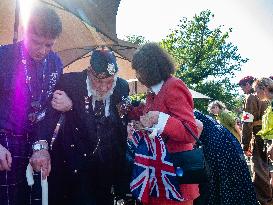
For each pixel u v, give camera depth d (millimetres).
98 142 2828
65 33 4488
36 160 2707
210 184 3178
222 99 51188
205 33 49000
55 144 2889
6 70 2760
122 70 5859
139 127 2758
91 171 2861
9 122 2773
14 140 2783
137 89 6117
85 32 4402
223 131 3535
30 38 2650
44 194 2742
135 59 2857
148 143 2756
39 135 2777
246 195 3467
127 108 2939
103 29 3459
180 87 2748
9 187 2768
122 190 3002
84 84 2824
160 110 2775
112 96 2912
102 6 3486
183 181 2678
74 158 2838
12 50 2789
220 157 3406
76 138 2842
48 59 2922
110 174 2922
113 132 2889
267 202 5906
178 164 2688
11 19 4246
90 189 2854
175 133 2660
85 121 2811
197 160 2686
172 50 48031
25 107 2811
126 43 4762
